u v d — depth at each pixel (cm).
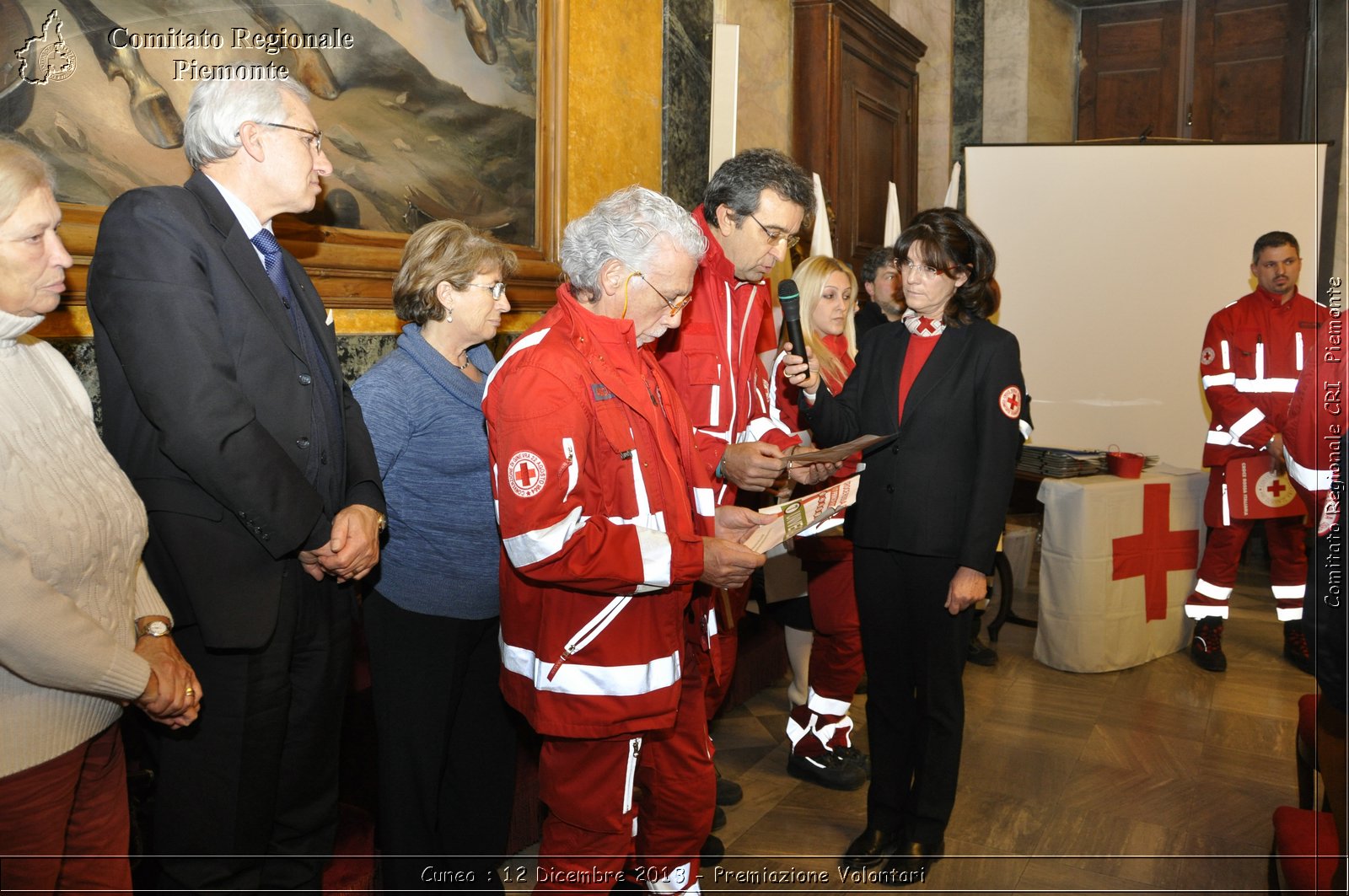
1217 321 379
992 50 636
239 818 162
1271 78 624
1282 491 368
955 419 218
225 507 155
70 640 128
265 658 162
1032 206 531
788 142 500
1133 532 379
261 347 158
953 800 229
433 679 188
